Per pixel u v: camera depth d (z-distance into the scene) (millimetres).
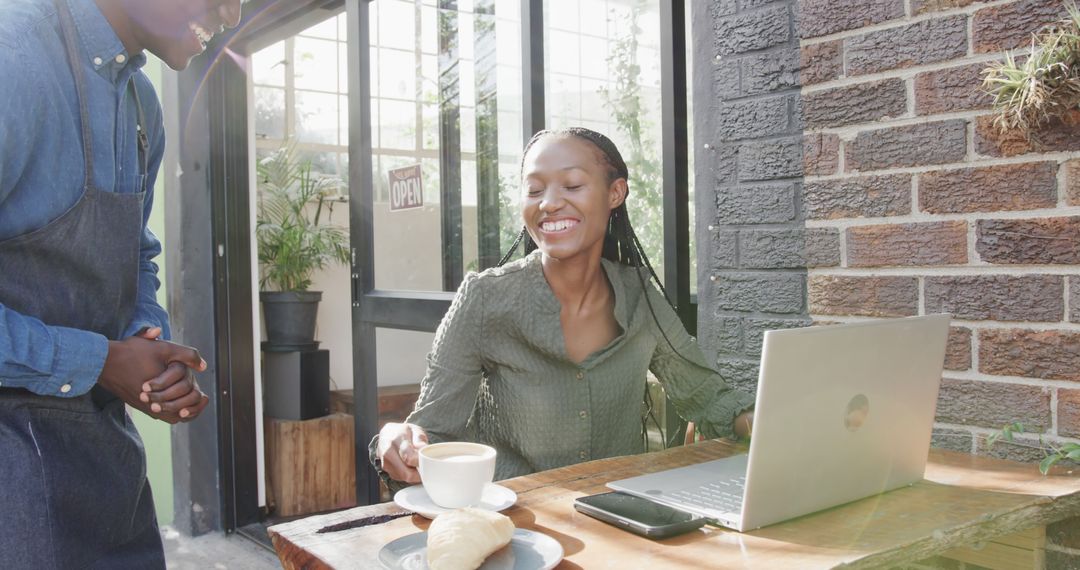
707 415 1778
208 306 3771
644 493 1271
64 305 1442
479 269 2717
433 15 2805
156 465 4082
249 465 3863
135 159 1594
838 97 1771
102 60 1444
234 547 3648
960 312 1618
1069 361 1489
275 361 4168
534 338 1687
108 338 1524
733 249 1980
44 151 1368
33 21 1348
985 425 1602
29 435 1384
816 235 1823
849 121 1757
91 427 1482
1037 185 1508
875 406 1229
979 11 1564
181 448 3918
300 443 3994
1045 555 1418
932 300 1654
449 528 992
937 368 1319
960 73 1593
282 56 4098
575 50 2416
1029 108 1470
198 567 3438
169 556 3580
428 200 2871
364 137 3072
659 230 2252
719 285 2014
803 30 1824
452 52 2764
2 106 1260
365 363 3115
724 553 1041
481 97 2684
